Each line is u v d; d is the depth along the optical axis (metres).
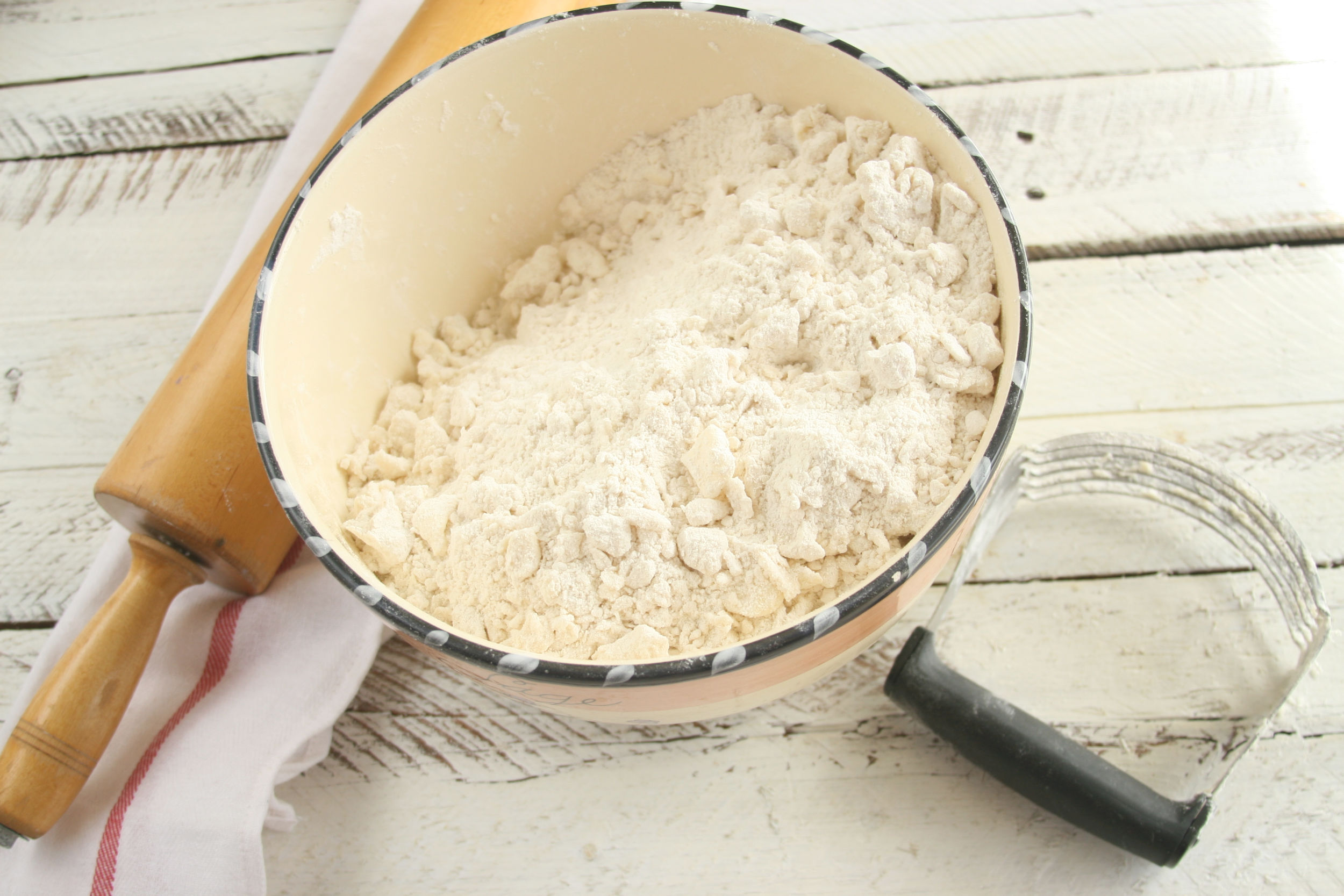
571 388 0.78
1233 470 0.85
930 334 0.76
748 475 0.75
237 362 0.81
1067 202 0.91
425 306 0.84
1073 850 0.79
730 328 0.78
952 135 0.77
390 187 0.80
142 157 0.96
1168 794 0.80
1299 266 0.89
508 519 0.76
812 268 0.78
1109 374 0.87
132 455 0.79
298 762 0.81
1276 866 0.79
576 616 0.74
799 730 0.82
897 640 0.83
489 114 0.81
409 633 0.70
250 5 1.00
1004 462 0.82
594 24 0.80
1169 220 0.90
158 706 0.81
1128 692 0.82
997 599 0.84
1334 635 0.82
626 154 0.84
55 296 0.93
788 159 0.82
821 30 0.96
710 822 0.81
